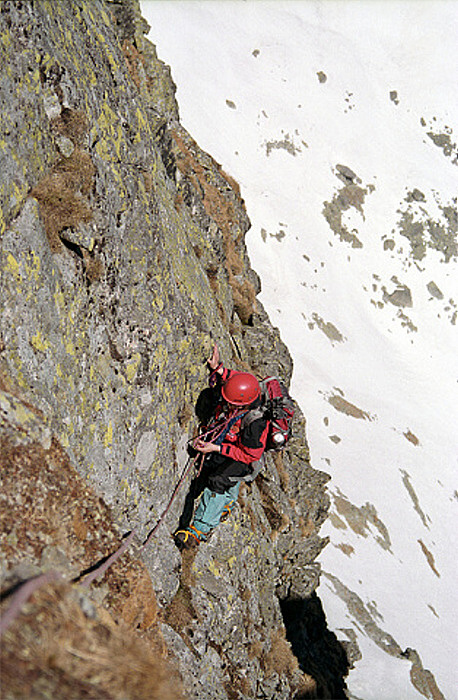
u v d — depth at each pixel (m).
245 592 10.09
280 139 90.06
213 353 9.35
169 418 8.45
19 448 5.18
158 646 5.79
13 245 5.90
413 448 62.72
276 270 76.44
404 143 99.25
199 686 7.65
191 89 88.38
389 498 54.25
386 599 41.81
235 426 7.90
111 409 7.18
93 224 7.15
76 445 6.38
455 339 81.19
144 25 20.45
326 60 102.00
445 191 96.06
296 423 19.77
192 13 95.88
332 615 35.59
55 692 3.37
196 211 15.12
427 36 110.00
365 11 109.12
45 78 6.73
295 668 12.10
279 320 70.69
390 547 47.91
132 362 7.59
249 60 97.06
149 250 8.45
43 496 5.16
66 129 6.92
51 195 6.59
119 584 5.50
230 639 9.17
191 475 9.09
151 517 7.93
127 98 9.06
